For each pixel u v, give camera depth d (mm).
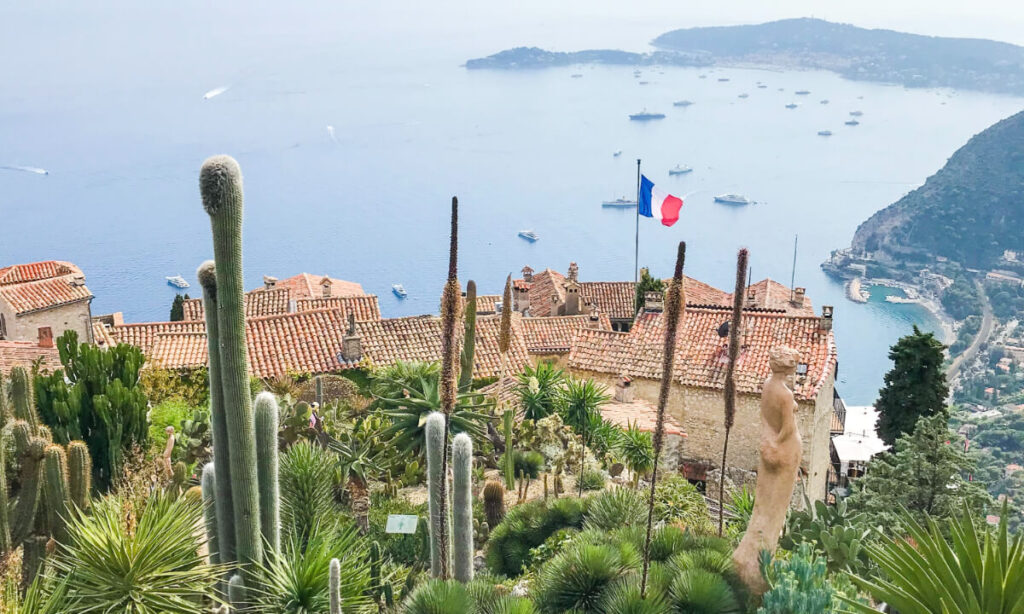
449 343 14891
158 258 195000
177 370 35875
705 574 14555
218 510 14703
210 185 13289
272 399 14789
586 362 36938
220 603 14375
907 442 27891
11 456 16688
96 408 19531
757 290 61938
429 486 16578
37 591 13109
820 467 34281
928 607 12336
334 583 12195
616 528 18469
